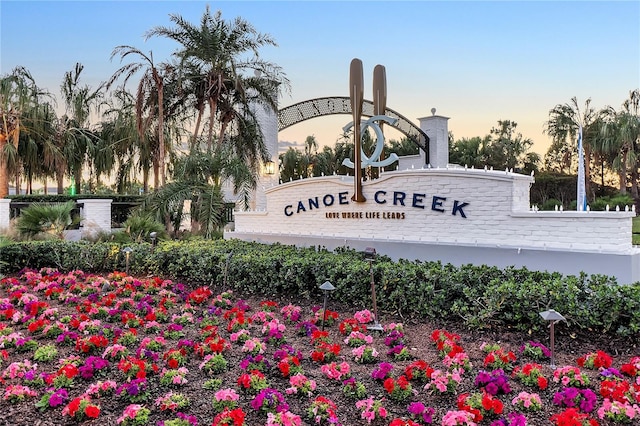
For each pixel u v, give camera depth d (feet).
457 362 11.47
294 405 10.07
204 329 14.84
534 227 21.89
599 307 13.25
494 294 14.48
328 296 19.26
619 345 12.93
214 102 46.29
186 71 46.14
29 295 18.85
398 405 10.02
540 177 97.25
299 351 13.34
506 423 8.73
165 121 50.14
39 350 12.66
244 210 39.40
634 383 10.33
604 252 19.48
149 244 28.40
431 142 48.80
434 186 25.25
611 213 19.83
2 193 50.06
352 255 22.24
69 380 10.71
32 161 56.54
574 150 98.12
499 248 22.47
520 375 10.83
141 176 60.70
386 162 27.68
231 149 43.80
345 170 92.84
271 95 47.26
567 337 13.66
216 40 44.96
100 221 42.75
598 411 8.98
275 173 48.44
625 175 91.56
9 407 9.80
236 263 21.91
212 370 11.68
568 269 20.39
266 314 16.22
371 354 12.49
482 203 23.53
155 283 21.68
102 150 59.88
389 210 27.12
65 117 60.70
